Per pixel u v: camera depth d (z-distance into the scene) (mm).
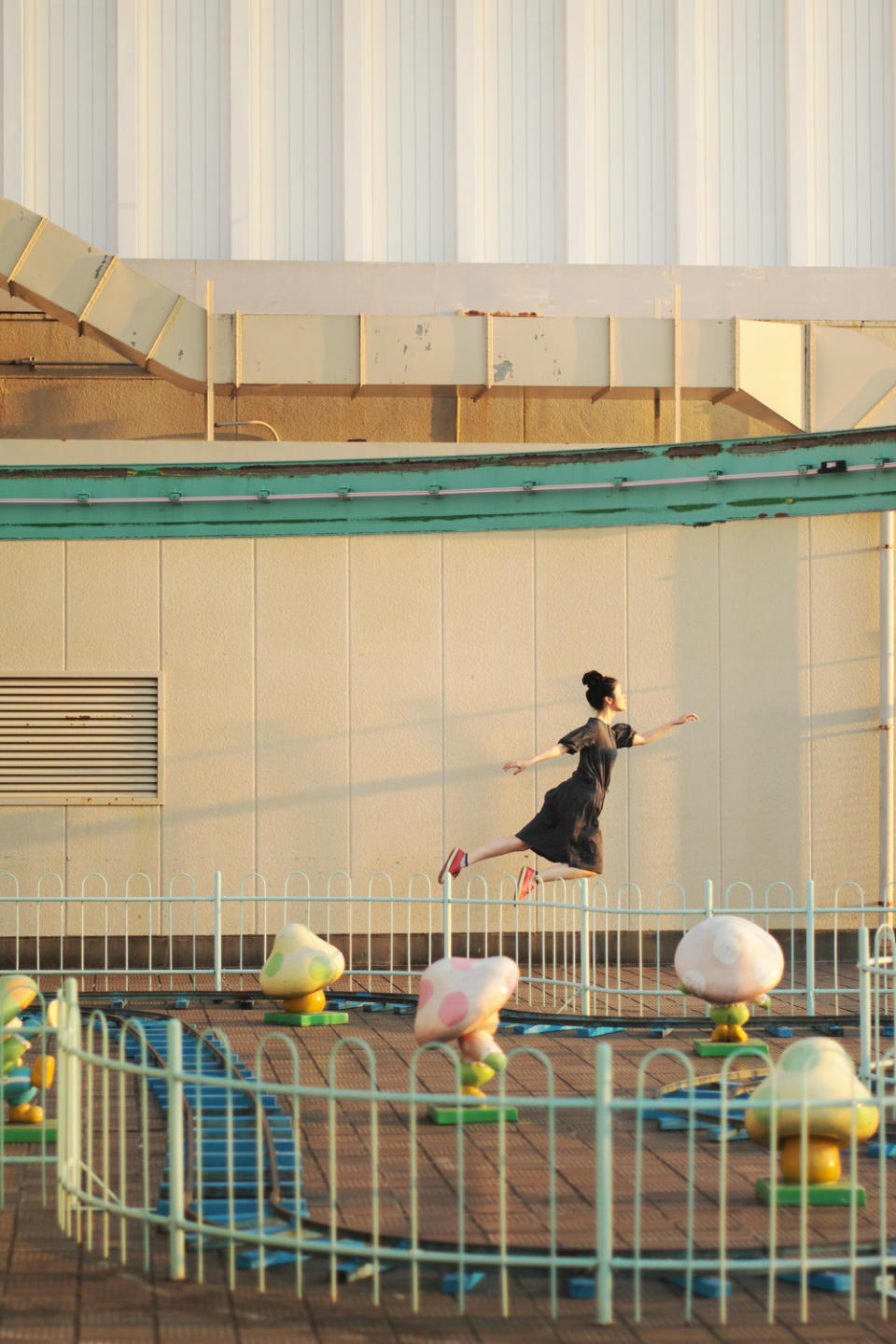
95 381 18688
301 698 13836
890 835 13906
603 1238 5039
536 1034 10531
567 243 22031
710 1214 6102
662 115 22328
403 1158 7039
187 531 13859
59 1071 6023
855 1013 11172
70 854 13625
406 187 22078
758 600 14008
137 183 21562
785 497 13484
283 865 13727
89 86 21719
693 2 22250
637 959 13828
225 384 16141
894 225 22422
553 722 13891
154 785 13750
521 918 13836
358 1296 5281
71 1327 4930
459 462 13977
